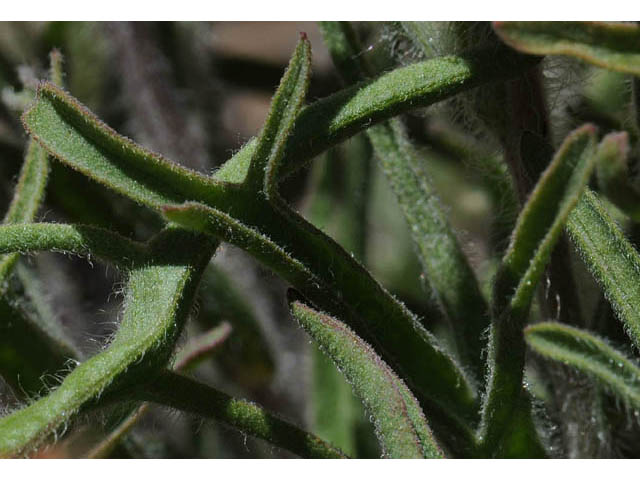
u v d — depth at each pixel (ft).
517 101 0.33
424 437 0.29
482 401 0.31
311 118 0.31
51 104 0.29
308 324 0.29
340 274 0.30
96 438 0.34
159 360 0.29
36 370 0.35
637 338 0.30
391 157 0.37
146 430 0.40
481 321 0.35
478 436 0.31
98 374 0.28
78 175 0.38
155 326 0.29
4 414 0.31
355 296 0.30
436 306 0.40
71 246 0.30
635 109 0.33
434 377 0.31
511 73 0.31
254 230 0.30
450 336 0.39
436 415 0.31
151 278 0.29
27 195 0.33
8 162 0.41
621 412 0.35
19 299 0.36
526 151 0.32
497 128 0.34
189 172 0.29
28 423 0.27
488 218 0.40
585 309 0.36
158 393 0.29
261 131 0.30
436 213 0.37
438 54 0.33
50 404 0.27
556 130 0.37
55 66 0.35
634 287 0.30
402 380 0.30
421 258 0.36
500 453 0.32
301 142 0.30
